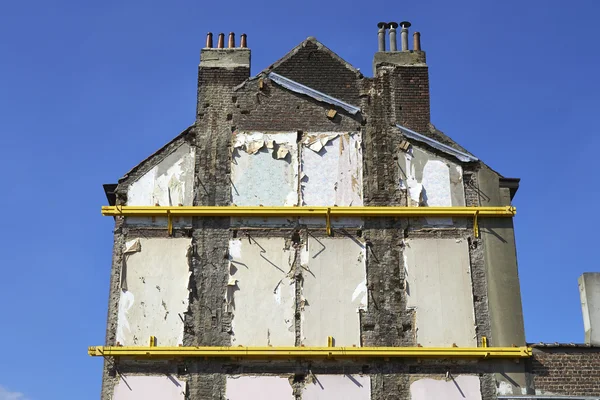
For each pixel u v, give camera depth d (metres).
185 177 24.06
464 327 22.59
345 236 23.48
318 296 22.80
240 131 24.62
